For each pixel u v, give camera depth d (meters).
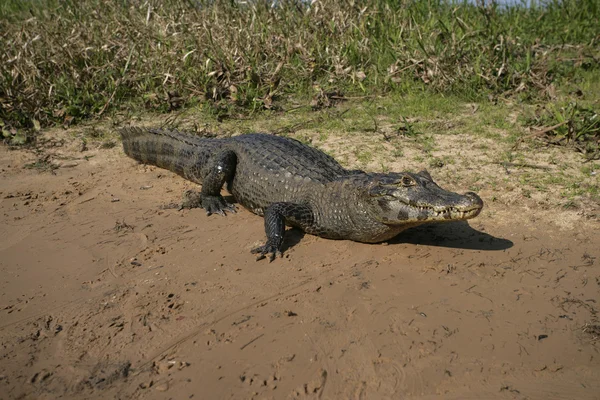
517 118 8.02
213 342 3.89
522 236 5.20
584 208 5.61
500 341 3.81
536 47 9.95
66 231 5.68
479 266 4.73
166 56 9.55
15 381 3.61
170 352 3.82
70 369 3.70
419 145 7.41
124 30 10.27
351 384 3.47
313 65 9.59
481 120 8.11
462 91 9.05
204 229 5.66
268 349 3.80
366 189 5.00
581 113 7.46
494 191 6.07
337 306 4.23
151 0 10.95
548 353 3.70
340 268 4.79
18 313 4.32
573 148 7.01
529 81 9.02
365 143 7.58
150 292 4.52
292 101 9.21
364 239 5.21
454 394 3.38
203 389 3.48
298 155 6.11
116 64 9.79
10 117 8.75
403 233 5.43
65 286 4.68
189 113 9.02
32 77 9.21
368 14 10.41
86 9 11.12
